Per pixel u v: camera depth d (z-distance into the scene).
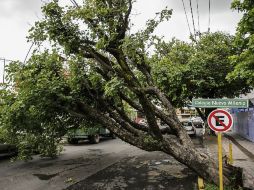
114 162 16.92
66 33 11.88
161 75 25.28
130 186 11.84
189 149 11.70
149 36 11.55
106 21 11.71
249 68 9.86
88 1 11.86
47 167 15.53
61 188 11.59
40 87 11.70
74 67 12.25
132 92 12.00
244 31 9.98
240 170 11.35
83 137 24.88
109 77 12.19
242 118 31.61
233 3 10.05
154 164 16.20
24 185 12.02
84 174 13.89
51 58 12.51
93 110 12.28
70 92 12.09
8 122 13.53
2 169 15.03
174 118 12.57
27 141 14.69
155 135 11.60
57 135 15.17
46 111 12.95
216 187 10.77
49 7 11.62
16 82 13.01
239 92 26.97
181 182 12.36
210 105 9.93
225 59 25.09
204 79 25.19
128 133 11.93
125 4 11.70
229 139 28.41
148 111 11.21
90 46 12.05
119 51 11.54
